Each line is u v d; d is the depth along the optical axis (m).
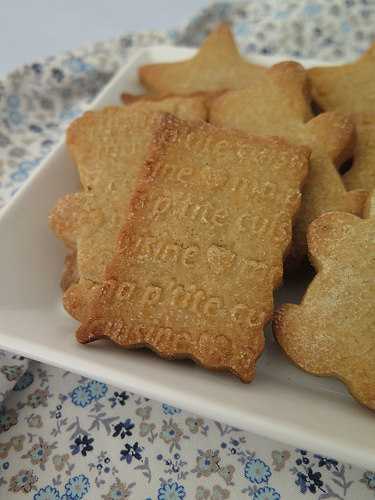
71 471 0.15
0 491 0.14
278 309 0.15
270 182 0.16
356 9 0.27
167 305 0.15
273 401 0.14
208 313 0.14
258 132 0.18
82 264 0.16
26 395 0.16
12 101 0.24
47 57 0.25
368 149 0.18
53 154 0.19
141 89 0.23
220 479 0.14
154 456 0.15
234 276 0.15
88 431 0.15
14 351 0.15
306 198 0.17
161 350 0.14
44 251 0.18
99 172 0.17
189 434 0.15
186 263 0.15
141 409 0.16
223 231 0.15
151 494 0.14
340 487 0.14
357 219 0.15
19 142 0.23
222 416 0.13
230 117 0.19
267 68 0.21
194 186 0.16
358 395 0.14
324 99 0.20
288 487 0.14
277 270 0.15
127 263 0.15
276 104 0.19
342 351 0.14
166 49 0.24
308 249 0.15
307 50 0.27
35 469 0.15
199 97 0.19
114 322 0.15
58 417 0.16
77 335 0.15
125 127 0.18
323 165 0.17
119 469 0.15
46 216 0.18
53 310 0.17
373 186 0.17
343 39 0.26
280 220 0.15
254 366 0.14
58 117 0.25
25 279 0.17
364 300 0.14
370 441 0.12
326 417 0.13
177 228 0.15
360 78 0.20
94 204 0.17
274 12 0.27
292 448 0.15
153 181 0.16
